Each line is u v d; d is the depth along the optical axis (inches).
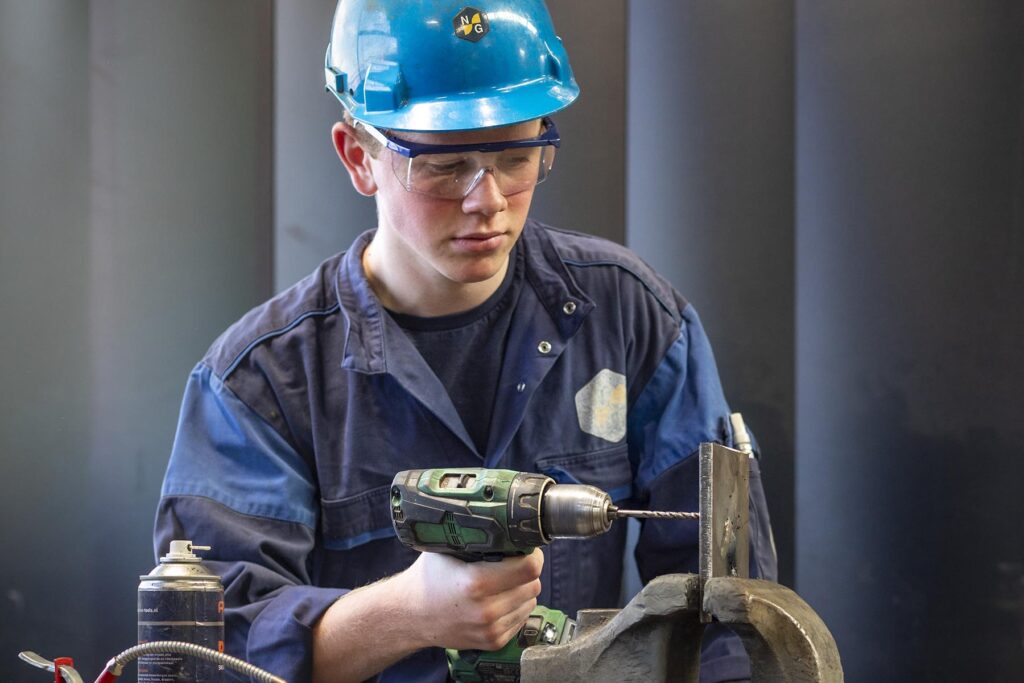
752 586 44.6
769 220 100.9
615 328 74.7
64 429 110.0
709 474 45.1
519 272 74.0
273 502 70.1
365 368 70.6
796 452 100.5
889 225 98.3
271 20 107.7
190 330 109.3
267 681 50.9
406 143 62.1
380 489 71.2
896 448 98.1
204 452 71.9
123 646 108.7
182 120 109.0
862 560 98.8
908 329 98.0
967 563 96.4
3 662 108.3
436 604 58.2
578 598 72.2
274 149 108.3
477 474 55.1
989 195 96.3
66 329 110.0
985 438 96.3
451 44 64.4
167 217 109.4
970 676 96.2
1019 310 95.6
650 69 103.0
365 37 66.8
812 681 42.6
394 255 70.5
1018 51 95.6
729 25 101.3
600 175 103.5
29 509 109.7
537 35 66.5
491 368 72.8
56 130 109.8
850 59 99.0
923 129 97.7
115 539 109.5
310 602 64.1
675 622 47.1
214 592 58.3
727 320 101.7
